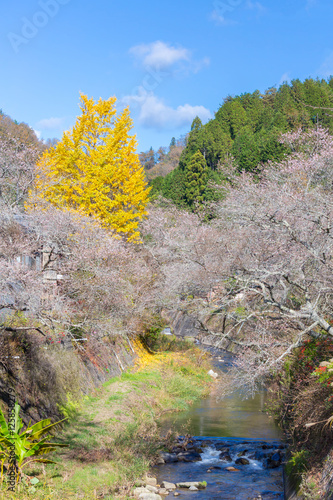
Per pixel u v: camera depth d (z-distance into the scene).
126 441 13.74
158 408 19.36
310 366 11.63
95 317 14.11
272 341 11.73
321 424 9.74
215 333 12.62
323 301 12.64
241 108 94.88
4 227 12.05
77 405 15.61
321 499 7.75
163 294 21.27
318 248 11.64
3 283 9.84
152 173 133.25
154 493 10.92
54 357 15.45
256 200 13.59
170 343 31.64
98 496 10.00
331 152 15.34
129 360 24.47
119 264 17.61
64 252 14.41
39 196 16.23
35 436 9.38
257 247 12.93
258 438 15.81
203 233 16.66
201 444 15.27
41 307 10.91
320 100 74.12
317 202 12.47
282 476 12.30
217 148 75.81
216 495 11.15
